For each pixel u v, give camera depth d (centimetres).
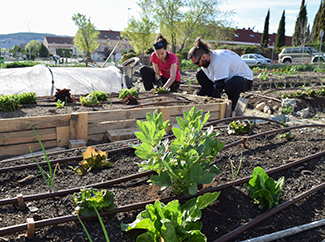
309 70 1866
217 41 2916
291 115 607
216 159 290
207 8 2609
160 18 2619
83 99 486
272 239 180
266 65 2114
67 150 297
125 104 508
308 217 208
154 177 200
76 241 169
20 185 229
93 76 701
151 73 695
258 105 662
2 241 163
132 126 370
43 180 238
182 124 229
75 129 328
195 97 567
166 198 209
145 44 2575
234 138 353
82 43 2948
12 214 190
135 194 220
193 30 2741
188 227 165
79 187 223
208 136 226
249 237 182
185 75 1412
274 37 5547
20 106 454
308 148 328
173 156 213
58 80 653
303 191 239
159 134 212
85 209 182
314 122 550
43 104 481
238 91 493
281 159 298
